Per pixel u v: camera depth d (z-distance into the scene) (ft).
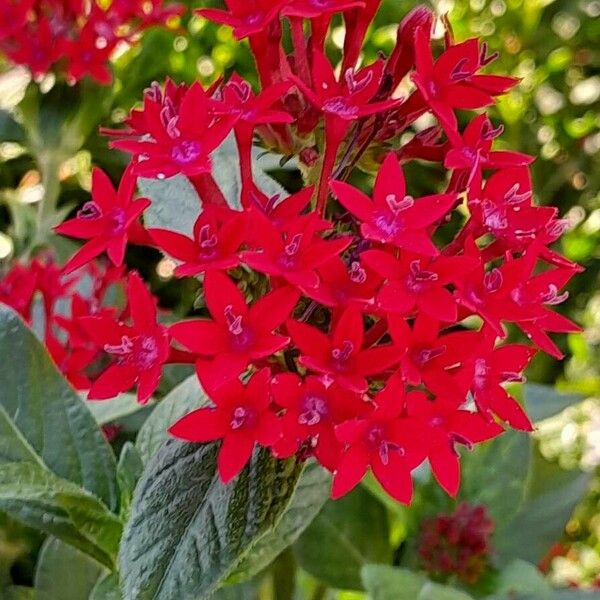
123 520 0.69
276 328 0.56
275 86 0.59
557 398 1.04
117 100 1.32
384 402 0.55
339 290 0.56
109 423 0.94
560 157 1.60
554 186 1.59
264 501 0.60
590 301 1.67
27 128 1.14
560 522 1.06
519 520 1.05
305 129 0.62
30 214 1.18
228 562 0.59
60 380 0.73
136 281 0.58
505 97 1.47
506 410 0.60
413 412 0.56
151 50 1.30
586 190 1.61
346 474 0.55
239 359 0.54
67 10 1.08
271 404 0.58
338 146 0.63
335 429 0.54
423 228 0.56
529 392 1.04
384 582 0.84
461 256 0.57
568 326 0.62
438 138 0.67
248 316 0.55
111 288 1.06
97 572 0.84
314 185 0.63
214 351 0.55
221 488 0.61
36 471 0.67
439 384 0.56
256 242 0.55
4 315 0.73
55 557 0.83
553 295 0.60
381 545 0.97
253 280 0.61
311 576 1.03
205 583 0.58
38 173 1.37
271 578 0.95
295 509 0.72
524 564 0.93
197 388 0.74
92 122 1.13
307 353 0.55
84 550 0.71
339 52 1.26
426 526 0.93
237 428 0.56
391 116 0.63
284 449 0.55
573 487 1.08
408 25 0.63
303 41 0.62
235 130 0.59
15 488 0.66
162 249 0.58
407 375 0.55
